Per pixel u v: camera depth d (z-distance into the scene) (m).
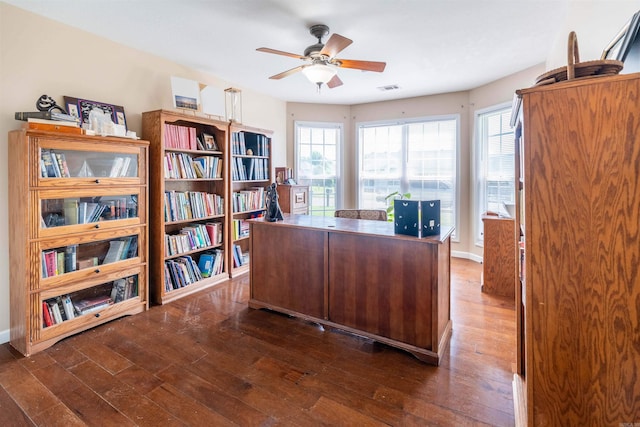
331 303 2.64
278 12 2.54
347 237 2.53
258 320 2.85
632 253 1.14
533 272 1.28
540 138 1.23
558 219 1.23
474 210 4.79
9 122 2.42
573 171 1.20
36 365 2.16
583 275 1.21
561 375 1.26
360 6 2.46
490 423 1.64
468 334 2.57
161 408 1.76
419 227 2.24
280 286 2.93
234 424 1.65
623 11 1.71
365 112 5.58
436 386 1.94
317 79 2.73
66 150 2.44
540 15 2.61
